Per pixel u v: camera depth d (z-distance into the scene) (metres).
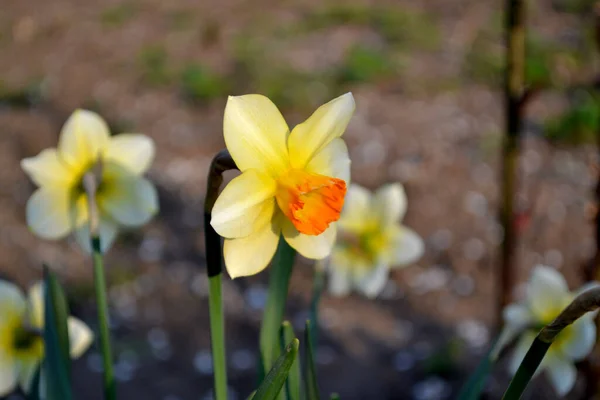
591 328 0.84
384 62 2.81
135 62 2.93
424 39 3.06
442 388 1.46
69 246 1.90
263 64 2.84
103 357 0.79
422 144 2.31
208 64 2.89
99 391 1.46
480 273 1.80
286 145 0.68
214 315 0.71
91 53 3.04
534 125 2.36
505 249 1.03
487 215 1.99
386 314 1.69
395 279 1.80
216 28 3.05
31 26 3.34
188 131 2.44
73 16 3.47
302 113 2.49
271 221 0.68
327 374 1.51
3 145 2.28
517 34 0.97
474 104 2.55
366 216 0.96
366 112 2.50
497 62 2.82
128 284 1.77
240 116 0.67
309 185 0.67
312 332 0.87
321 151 0.68
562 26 3.05
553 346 0.85
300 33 3.17
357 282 0.97
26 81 2.79
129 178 0.82
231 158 0.68
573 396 1.33
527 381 0.66
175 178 2.18
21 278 1.76
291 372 0.72
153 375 1.51
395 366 1.53
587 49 2.77
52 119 2.46
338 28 3.22
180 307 1.72
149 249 1.90
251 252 0.68
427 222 1.98
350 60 2.81
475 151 2.27
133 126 2.45
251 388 1.48
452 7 3.46
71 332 0.88
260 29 3.24
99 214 0.82
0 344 0.82
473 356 1.54
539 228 1.89
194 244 1.93
